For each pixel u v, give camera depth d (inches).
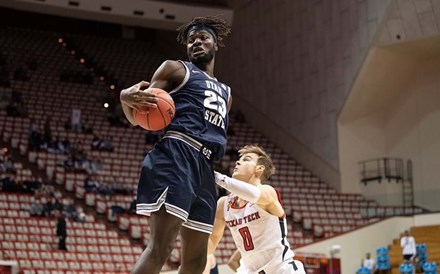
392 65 995.3
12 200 802.8
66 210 807.7
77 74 1227.2
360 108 1035.9
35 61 1229.1
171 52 1402.6
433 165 1015.0
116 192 900.6
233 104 1237.1
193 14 1184.8
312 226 938.7
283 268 231.9
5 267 618.5
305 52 1083.9
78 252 739.4
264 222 230.2
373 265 851.4
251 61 1194.6
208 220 166.7
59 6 1122.0
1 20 1403.8
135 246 788.6
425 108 1023.6
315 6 1059.9
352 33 995.3
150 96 155.3
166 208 155.1
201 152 163.3
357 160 1046.4
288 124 1121.4
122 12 1152.8
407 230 925.8
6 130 997.8
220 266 772.6
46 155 944.9
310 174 1075.9
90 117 1111.0
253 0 1183.6
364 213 1002.7
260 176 232.7
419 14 902.4
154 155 161.2
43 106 1109.1
